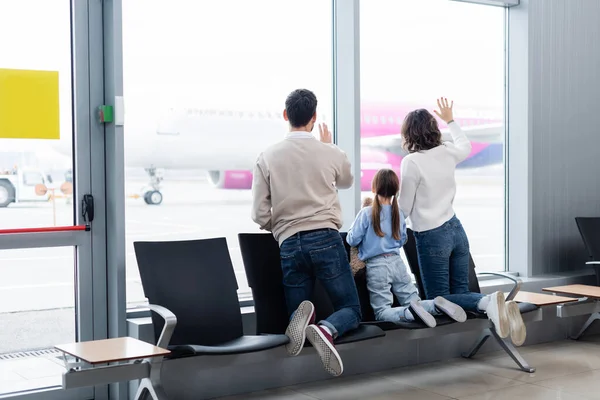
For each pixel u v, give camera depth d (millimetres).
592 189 5965
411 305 3930
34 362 3820
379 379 4434
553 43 5734
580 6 5910
